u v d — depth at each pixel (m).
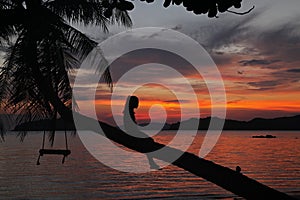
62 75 4.93
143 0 3.27
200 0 2.76
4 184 34.84
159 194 29.75
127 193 30.38
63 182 36.59
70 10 5.43
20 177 40.00
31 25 3.99
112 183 36.28
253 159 62.34
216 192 30.22
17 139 170.75
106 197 28.64
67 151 9.37
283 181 36.50
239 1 2.77
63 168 50.09
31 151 84.88
